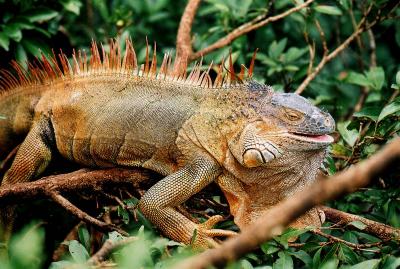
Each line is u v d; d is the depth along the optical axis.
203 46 8.68
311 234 6.18
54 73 7.08
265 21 8.03
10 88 7.35
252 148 5.94
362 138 6.75
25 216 7.10
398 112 6.45
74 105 6.75
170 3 9.84
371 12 8.59
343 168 6.69
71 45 8.93
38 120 7.00
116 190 6.57
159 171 6.41
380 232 6.01
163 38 9.64
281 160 5.99
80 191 6.36
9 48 8.21
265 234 3.22
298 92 7.74
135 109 6.46
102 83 6.74
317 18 9.19
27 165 6.84
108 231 5.95
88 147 6.64
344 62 9.38
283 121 5.98
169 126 6.32
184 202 6.45
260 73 8.52
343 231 6.25
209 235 6.00
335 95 8.70
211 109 6.25
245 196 6.22
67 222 7.15
